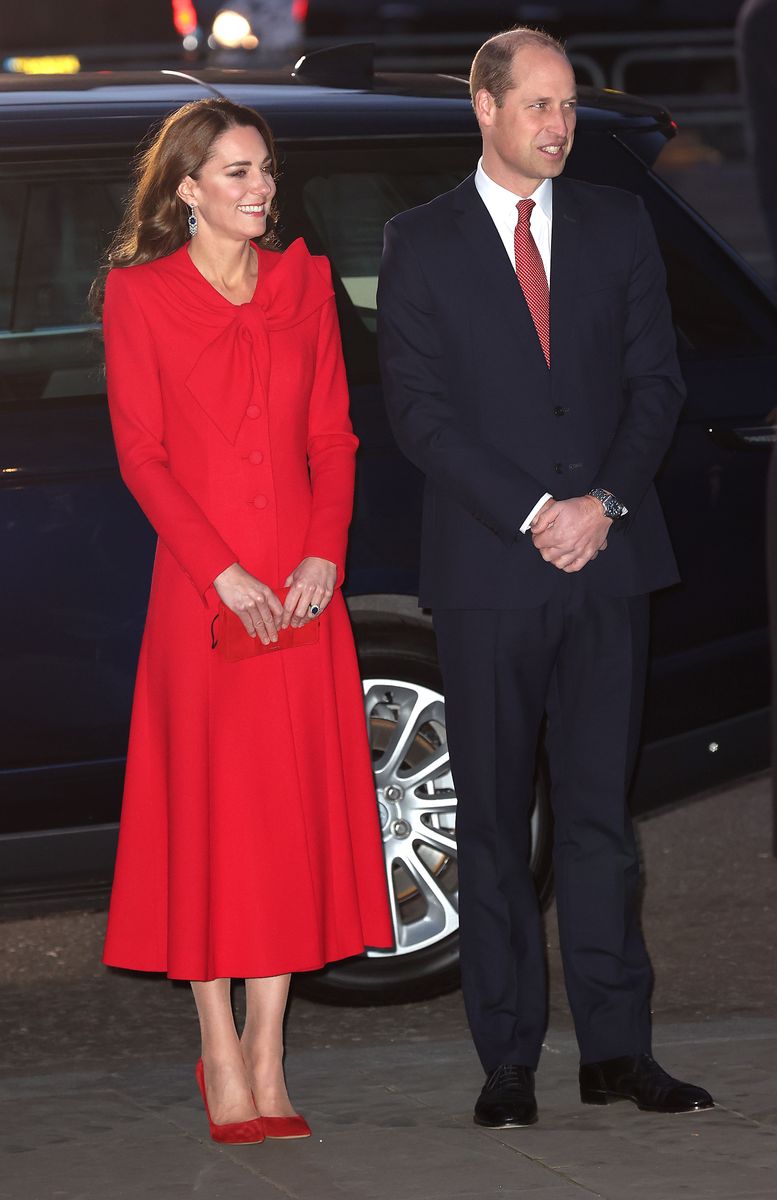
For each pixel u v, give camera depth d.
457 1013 8.16
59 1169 6.34
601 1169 6.26
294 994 8.06
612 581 6.74
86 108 7.93
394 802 8.08
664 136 8.58
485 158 6.72
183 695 6.53
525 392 6.68
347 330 7.98
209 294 6.50
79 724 7.59
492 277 6.67
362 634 7.98
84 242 7.73
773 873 9.78
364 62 8.72
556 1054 7.37
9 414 7.53
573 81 6.55
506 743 6.84
